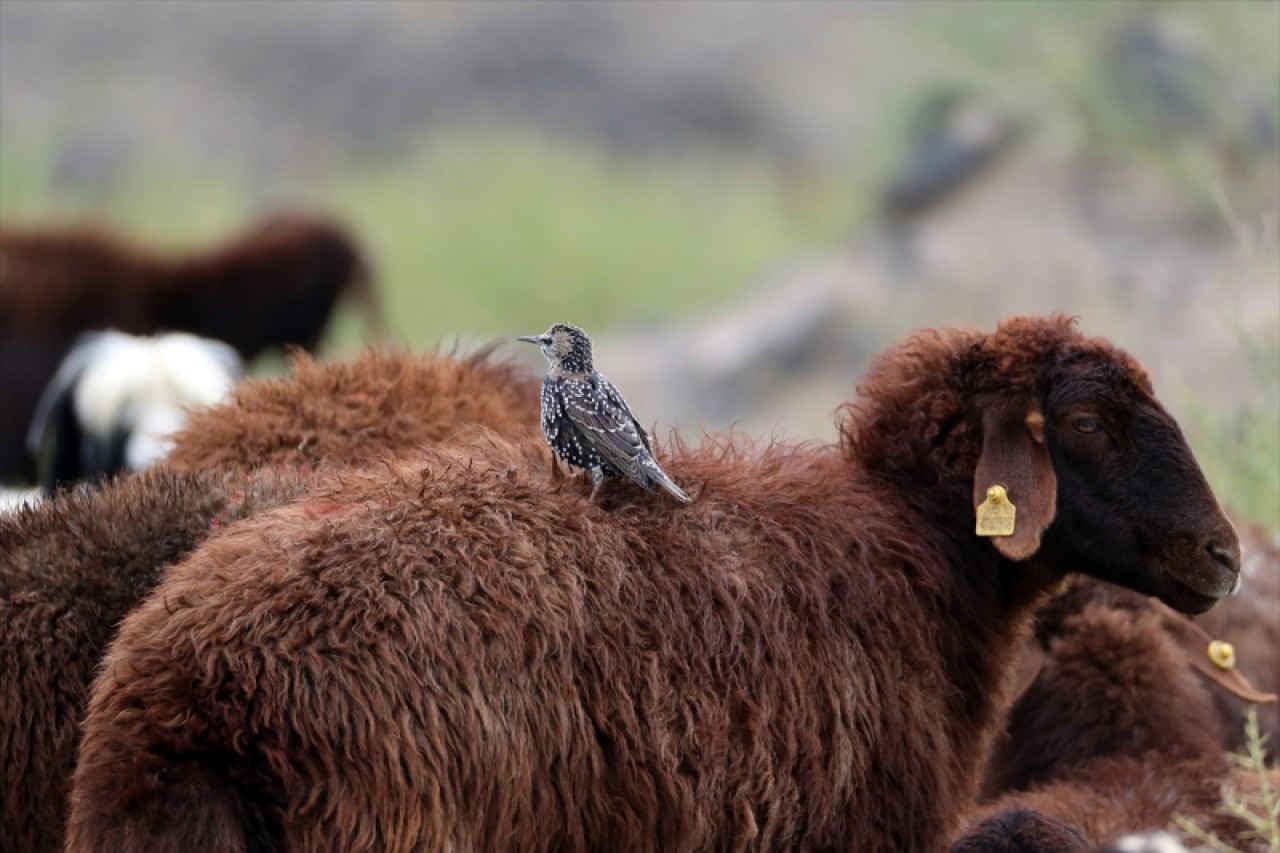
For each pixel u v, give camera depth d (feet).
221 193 272.72
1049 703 57.36
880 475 48.11
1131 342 133.80
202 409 59.21
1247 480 79.87
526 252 228.02
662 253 234.38
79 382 86.89
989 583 47.70
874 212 177.06
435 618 38.22
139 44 348.59
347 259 128.77
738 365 163.53
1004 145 167.12
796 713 41.70
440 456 43.42
